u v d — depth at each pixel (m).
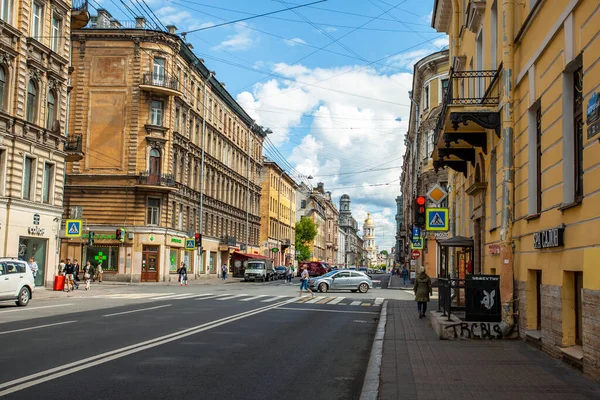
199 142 53.84
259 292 33.28
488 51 15.39
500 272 12.35
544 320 10.05
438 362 9.31
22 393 6.93
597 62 7.59
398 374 8.30
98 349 10.34
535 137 11.10
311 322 16.47
